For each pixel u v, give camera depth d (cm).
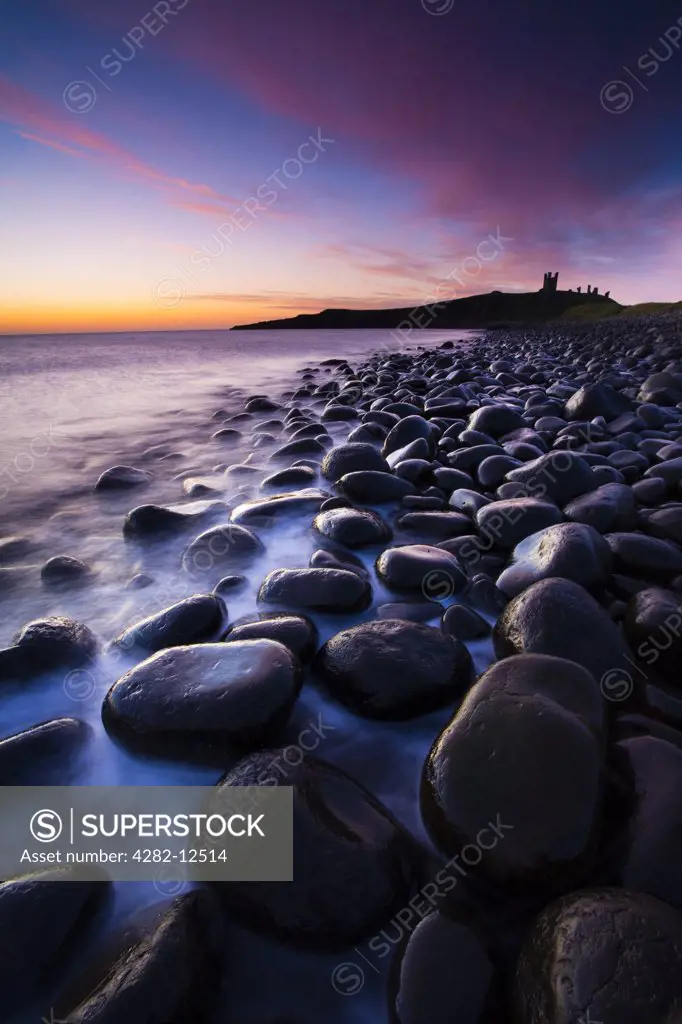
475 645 271
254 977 147
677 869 148
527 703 181
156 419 940
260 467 606
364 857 158
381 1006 141
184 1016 132
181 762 203
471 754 172
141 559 402
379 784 202
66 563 376
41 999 140
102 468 644
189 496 527
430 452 548
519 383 1078
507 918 152
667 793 164
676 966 121
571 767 162
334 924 150
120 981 133
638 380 1065
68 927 149
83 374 1648
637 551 312
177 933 144
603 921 130
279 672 213
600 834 156
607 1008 115
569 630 232
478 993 133
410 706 222
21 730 232
